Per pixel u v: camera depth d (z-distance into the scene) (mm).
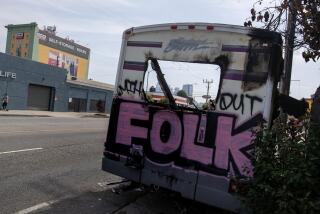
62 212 6699
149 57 6949
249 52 5949
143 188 7586
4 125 20547
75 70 81500
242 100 5926
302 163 4816
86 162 11219
